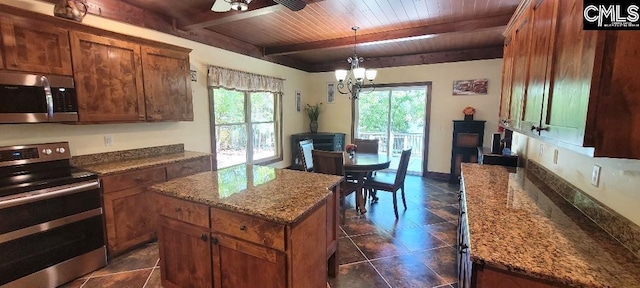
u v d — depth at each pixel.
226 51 4.41
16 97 2.12
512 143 3.63
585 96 0.90
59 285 2.24
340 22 3.69
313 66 6.69
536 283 0.99
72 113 2.46
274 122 5.77
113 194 2.58
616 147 0.87
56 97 2.34
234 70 4.49
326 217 2.02
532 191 1.93
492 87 5.08
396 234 3.19
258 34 4.27
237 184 2.06
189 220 1.82
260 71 5.15
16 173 2.34
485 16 3.45
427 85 5.61
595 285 0.90
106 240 2.55
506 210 1.55
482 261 1.05
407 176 5.93
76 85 2.48
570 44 1.05
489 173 2.49
